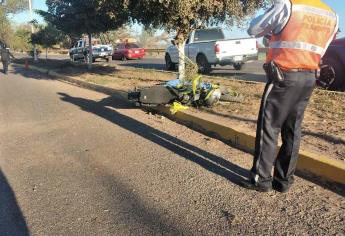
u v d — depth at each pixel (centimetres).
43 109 1120
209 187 525
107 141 757
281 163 499
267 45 507
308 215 446
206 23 1239
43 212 484
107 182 561
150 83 1406
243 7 1198
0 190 554
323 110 845
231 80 1341
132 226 441
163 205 484
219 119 788
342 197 486
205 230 425
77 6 1931
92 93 1377
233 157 628
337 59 1038
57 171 614
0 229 450
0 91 1585
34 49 3547
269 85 475
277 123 487
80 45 3475
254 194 500
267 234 412
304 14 455
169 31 1220
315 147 608
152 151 681
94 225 448
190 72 1135
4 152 729
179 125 848
